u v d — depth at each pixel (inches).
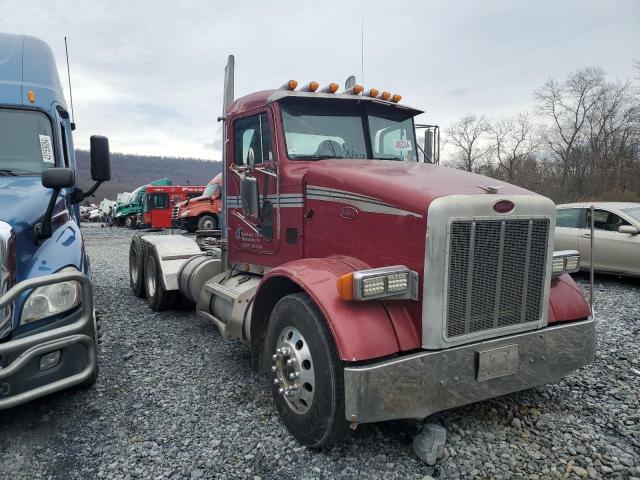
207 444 125.0
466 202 113.9
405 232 117.7
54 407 146.4
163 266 249.6
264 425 134.6
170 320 247.3
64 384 125.6
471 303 117.1
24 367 120.0
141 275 294.0
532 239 124.9
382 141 177.8
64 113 204.5
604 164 1326.3
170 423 136.3
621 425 133.0
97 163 182.5
